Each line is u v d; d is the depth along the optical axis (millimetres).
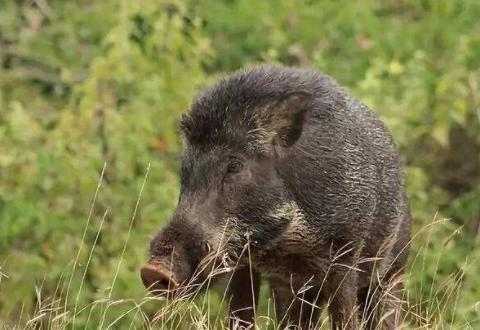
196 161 10219
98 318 13500
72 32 18312
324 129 10617
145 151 15461
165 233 9898
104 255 14859
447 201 17047
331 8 18391
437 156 17531
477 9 18109
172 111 15703
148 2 16469
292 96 10367
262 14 18266
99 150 15344
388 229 11328
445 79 16578
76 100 17500
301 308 10883
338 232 10594
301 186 10430
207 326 10727
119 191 15195
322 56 17625
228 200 10156
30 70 18109
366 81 16250
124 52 15875
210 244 9953
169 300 10469
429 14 18594
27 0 19031
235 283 10797
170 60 16094
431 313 11508
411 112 16234
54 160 15094
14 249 14953
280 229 10352
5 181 15281
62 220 14898
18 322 11867
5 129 15758
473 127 17172
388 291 11070
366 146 10922
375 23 18000
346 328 10656
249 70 10672
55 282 14492
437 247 14812
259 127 10273
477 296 13359
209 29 18266
